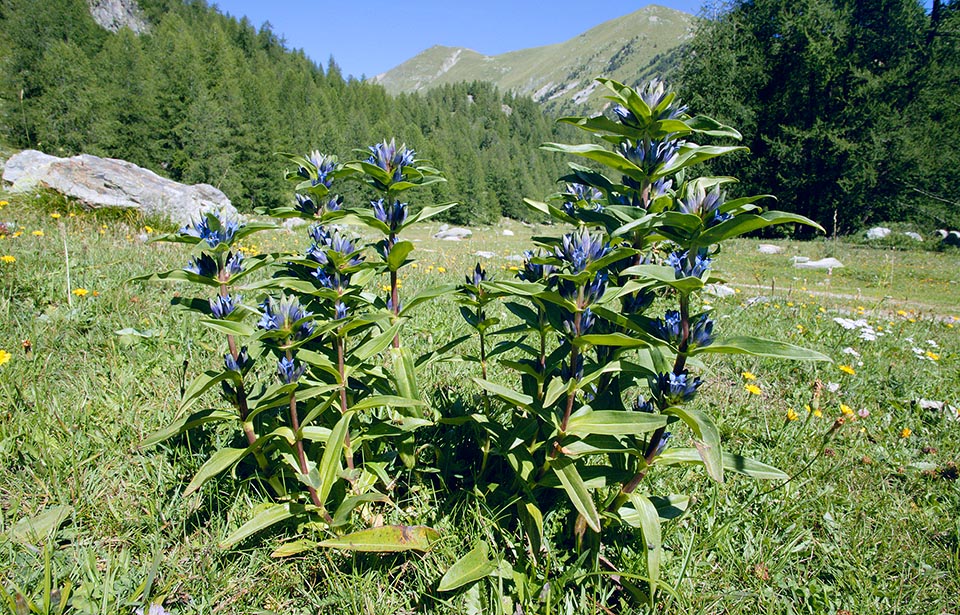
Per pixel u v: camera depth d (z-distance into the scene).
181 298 1.95
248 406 2.09
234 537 1.80
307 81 102.00
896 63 25.61
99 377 3.12
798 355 1.51
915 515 2.54
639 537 2.16
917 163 24.88
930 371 4.71
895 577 2.14
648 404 2.04
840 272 13.89
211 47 66.38
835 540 2.31
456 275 7.34
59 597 1.64
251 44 115.69
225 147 41.84
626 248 1.62
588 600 1.93
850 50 26.05
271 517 1.89
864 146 24.95
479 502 2.28
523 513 2.09
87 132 36.62
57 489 2.20
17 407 2.66
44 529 1.99
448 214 56.09
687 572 2.03
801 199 27.77
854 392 4.06
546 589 1.87
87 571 1.84
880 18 25.03
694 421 1.63
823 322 6.22
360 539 1.87
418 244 16.62
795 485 2.64
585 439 1.88
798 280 12.38
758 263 15.13
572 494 1.78
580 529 2.06
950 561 2.26
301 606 1.87
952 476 2.96
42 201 8.64
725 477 2.61
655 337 1.78
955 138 25.28
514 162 81.69
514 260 9.91
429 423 2.31
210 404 2.88
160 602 1.71
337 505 2.16
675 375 1.79
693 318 1.78
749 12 28.20
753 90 27.67
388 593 1.91
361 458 2.46
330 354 2.26
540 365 2.12
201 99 40.16
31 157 9.88
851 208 26.80
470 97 160.25
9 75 36.12
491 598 1.87
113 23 102.38
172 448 2.51
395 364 2.28
